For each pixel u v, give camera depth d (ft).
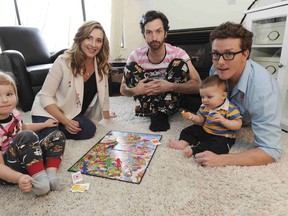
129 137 4.33
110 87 8.05
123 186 2.90
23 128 3.57
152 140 4.16
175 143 3.86
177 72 4.84
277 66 4.61
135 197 2.70
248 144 3.84
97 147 3.95
